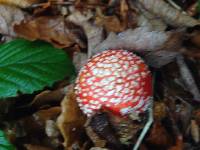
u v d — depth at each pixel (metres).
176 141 0.31
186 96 0.34
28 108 0.32
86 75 0.29
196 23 0.35
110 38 0.33
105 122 0.29
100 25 0.35
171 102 0.33
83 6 0.36
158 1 0.35
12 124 0.31
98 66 0.29
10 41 0.32
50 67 0.30
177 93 0.34
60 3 0.36
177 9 0.36
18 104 0.32
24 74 0.29
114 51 0.30
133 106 0.29
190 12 0.37
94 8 0.36
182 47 0.34
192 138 0.32
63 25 0.35
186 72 0.34
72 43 0.35
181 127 0.33
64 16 0.35
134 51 0.33
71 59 0.34
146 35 0.32
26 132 0.31
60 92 0.32
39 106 0.32
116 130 0.30
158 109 0.32
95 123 0.29
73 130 0.30
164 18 0.35
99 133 0.30
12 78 0.29
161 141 0.31
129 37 0.32
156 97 0.33
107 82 0.29
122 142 0.30
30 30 0.34
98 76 0.29
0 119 0.32
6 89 0.28
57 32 0.35
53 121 0.31
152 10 0.35
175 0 0.37
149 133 0.31
